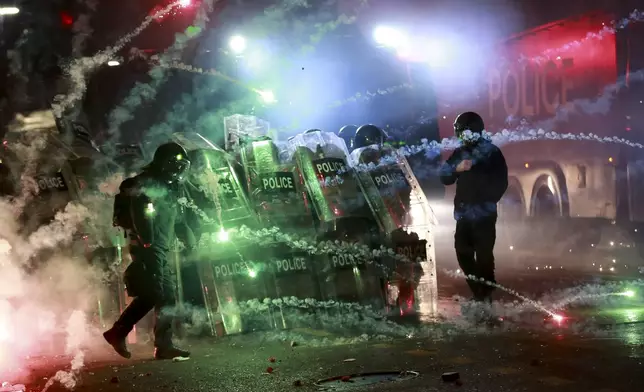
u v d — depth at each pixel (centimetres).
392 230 926
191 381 632
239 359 715
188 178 880
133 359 760
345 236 911
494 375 587
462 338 759
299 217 904
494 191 938
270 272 880
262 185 912
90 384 644
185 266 864
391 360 665
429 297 941
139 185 752
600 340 710
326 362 674
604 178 1491
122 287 899
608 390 528
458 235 955
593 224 1523
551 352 664
